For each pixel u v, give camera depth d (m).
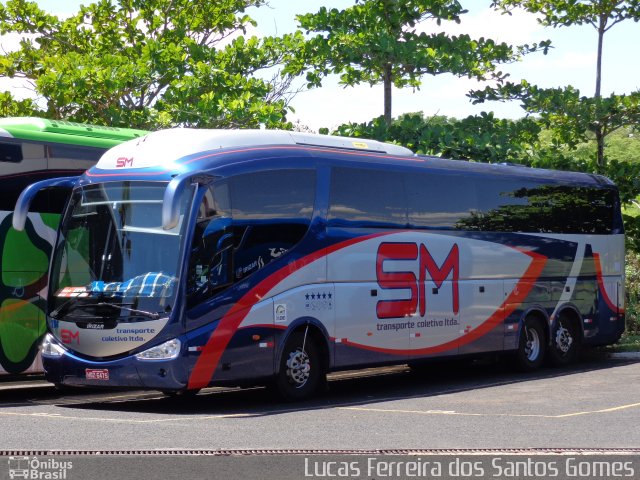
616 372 19.00
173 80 24.69
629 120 26.84
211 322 13.77
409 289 16.95
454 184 18.14
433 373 20.48
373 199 16.42
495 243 18.89
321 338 15.45
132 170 14.31
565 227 20.78
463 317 18.08
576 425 11.62
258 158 14.70
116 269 13.96
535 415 12.61
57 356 14.16
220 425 11.72
